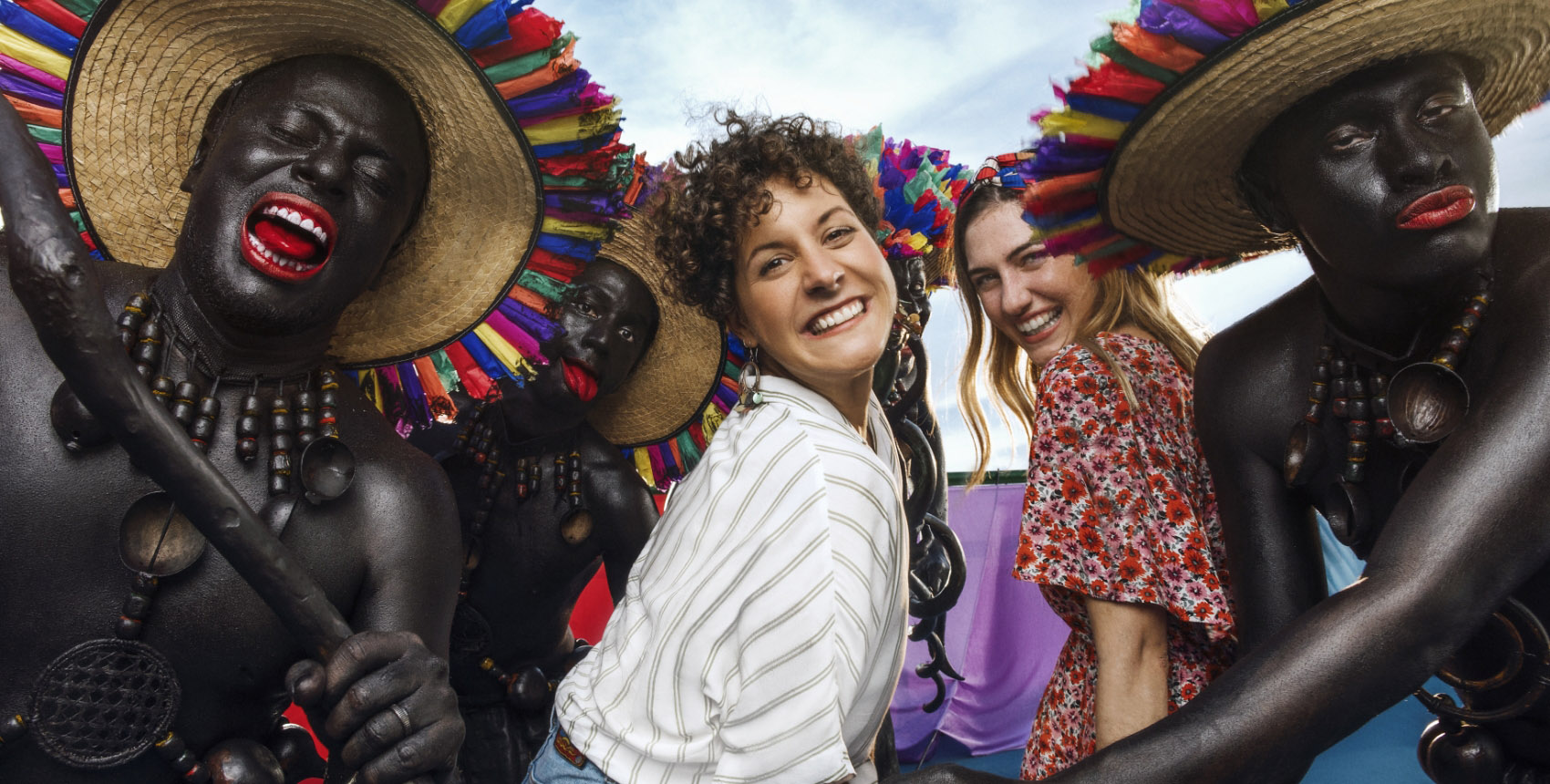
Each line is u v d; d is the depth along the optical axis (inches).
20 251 44.3
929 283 120.4
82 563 57.3
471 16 66.2
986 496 211.8
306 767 67.4
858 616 49.7
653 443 121.3
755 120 62.9
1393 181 53.3
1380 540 48.4
